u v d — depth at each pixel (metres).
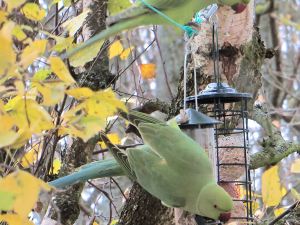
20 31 4.73
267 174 7.22
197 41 7.60
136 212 7.54
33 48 4.08
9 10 4.58
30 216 6.97
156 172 6.31
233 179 7.51
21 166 7.05
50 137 6.87
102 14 7.22
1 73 3.99
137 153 6.47
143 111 7.95
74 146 7.43
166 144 6.27
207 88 6.89
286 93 15.55
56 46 5.47
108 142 6.65
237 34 7.55
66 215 6.99
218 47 7.57
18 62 4.06
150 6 5.61
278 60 15.25
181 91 7.79
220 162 7.48
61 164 7.58
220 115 7.41
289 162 11.69
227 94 6.68
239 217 7.29
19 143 4.48
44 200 6.80
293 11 17.58
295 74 15.67
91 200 10.62
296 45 17.44
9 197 3.83
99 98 4.31
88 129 4.27
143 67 9.05
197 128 6.58
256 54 7.73
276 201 7.22
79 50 5.39
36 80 4.29
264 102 8.83
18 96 4.59
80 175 6.62
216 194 6.11
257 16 15.32
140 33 15.08
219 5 7.05
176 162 6.24
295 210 7.61
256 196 8.14
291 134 14.85
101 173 6.69
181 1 5.85
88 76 7.38
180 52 14.88
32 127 4.20
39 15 5.67
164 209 7.38
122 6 6.84
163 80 14.58
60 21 7.25
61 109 5.98
